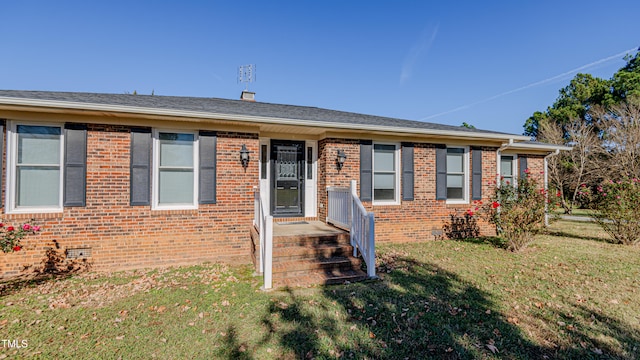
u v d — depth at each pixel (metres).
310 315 3.89
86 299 4.45
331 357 2.98
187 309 4.07
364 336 3.38
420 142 8.77
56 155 5.93
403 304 4.23
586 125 21.44
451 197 9.24
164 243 6.43
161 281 5.27
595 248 7.77
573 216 16.52
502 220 7.58
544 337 3.37
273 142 8.09
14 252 5.62
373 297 4.47
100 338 3.34
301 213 8.28
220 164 6.87
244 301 4.32
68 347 3.16
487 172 9.46
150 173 6.39
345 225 6.50
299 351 3.08
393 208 8.45
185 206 6.69
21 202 5.74
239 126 7.02
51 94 6.65
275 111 8.56
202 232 6.69
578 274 5.58
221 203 6.84
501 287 4.91
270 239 4.84
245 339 3.31
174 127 6.55
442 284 5.04
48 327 3.58
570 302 4.31
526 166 10.90
